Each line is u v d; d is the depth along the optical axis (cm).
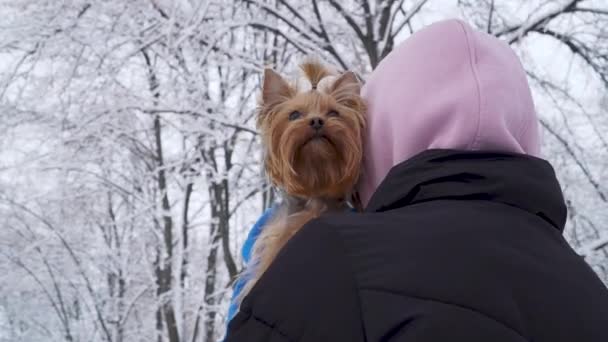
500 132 111
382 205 110
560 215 109
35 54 703
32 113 736
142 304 1152
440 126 116
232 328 98
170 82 710
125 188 933
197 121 736
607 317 96
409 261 92
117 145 844
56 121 743
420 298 88
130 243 1022
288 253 100
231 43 793
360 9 727
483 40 125
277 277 97
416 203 107
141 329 1109
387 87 136
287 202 196
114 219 1002
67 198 835
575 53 679
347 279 92
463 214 99
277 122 191
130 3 704
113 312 1038
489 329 84
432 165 107
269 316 93
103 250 970
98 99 718
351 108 179
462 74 119
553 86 675
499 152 109
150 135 956
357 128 173
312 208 183
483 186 103
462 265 91
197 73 667
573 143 665
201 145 797
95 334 1045
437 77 121
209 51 672
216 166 880
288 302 93
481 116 111
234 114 750
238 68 765
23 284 951
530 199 104
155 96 760
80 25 706
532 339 87
